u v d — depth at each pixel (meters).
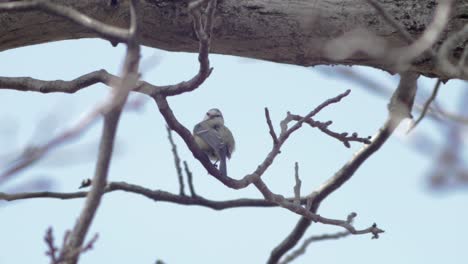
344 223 9.93
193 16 8.20
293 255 9.58
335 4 10.06
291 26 10.13
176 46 10.55
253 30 10.22
